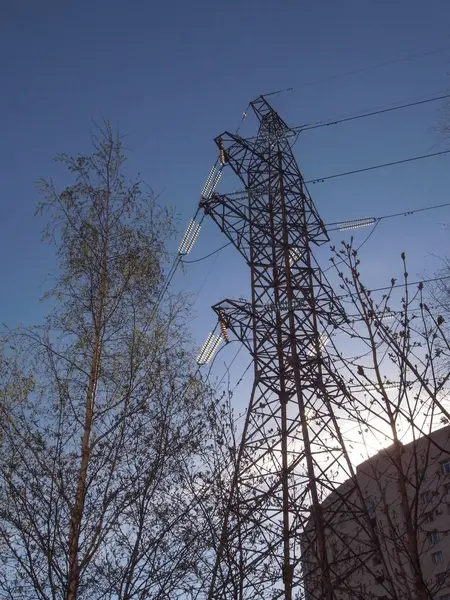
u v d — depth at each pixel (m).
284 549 14.66
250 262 24.25
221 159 26.97
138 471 12.82
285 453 17.28
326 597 13.70
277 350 20.69
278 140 27.67
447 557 38.00
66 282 15.52
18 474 12.24
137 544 12.09
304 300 21.34
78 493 12.40
